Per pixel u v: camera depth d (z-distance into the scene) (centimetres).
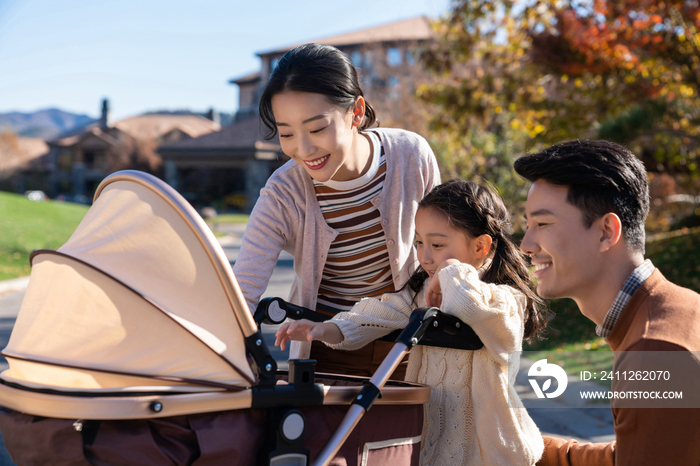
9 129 6575
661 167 948
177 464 120
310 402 134
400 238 215
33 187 6469
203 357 127
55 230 1969
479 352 174
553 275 144
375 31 4459
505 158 1421
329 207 211
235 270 202
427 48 1273
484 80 1188
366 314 195
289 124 179
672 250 911
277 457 127
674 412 125
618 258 140
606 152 139
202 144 4816
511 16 1102
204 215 3553
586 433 366
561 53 905
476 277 170
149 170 5556
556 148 145
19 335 139
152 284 130
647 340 128
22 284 1217
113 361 126
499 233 196
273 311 190
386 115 2427
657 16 830
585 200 137
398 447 155
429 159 223
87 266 130
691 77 868
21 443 121
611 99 911
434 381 182
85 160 6531
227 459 123
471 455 175
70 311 133
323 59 180
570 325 657
